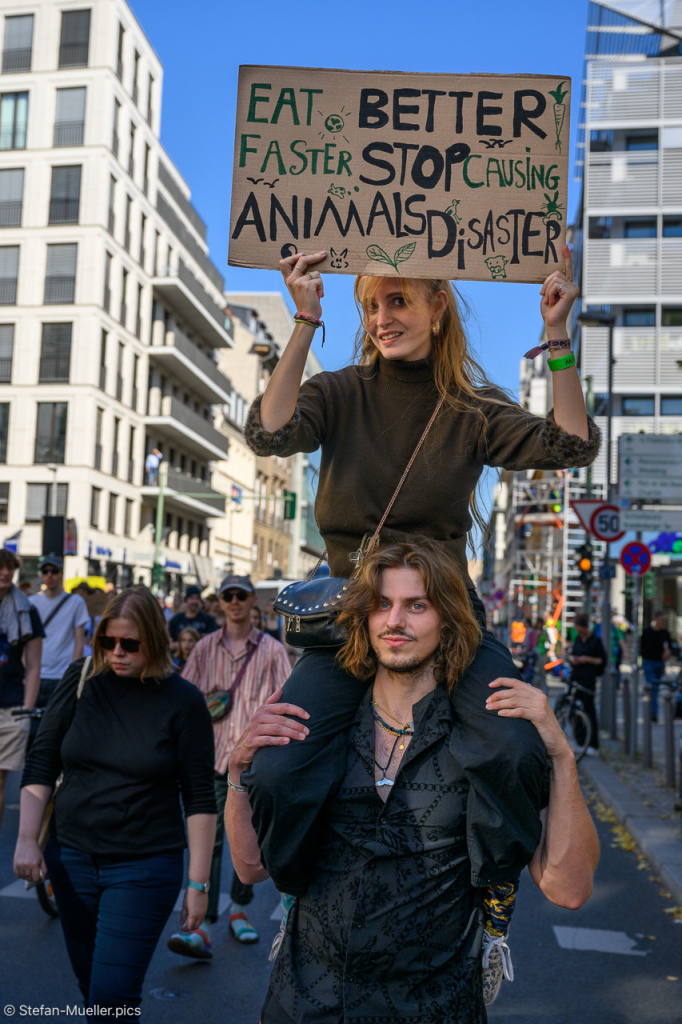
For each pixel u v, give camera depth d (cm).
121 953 351
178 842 378
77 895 369
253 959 567
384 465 257
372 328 261
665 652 2127
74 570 4228
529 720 225
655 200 4484
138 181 4884
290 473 8850
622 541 3928
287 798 226
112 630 378
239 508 7044
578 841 224
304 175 267
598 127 4553
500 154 268
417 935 224
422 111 269
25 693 714
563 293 252
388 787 231
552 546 4816
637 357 4412
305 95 269
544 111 269
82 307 4381
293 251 265
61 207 4441
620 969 569
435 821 226
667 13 4588
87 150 4441
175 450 5531
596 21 4741
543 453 246
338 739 235
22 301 4419
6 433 4381
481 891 231
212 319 5747
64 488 4319
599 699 1975
